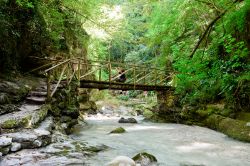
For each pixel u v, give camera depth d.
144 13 16.45
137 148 7.34
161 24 13.05
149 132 10.39
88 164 5.25
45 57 12.73
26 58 11.86
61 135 7.15
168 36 13.11
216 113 11.71
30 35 11.64
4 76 9.38
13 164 4.62
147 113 16.92
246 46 10.53
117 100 24.62
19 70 11.20
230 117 10.63
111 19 16.67
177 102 14.86
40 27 12.16
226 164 5.94
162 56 15.32
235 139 8.85
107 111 19.42
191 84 13.08
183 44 11.67
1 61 9.38
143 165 5.55
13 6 9.95
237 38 10.60
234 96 10.90
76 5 13.98
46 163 4.89
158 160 6.10
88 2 14.37
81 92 17.70
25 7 10.41
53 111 8.77
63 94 10.05
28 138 5.55
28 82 10.25
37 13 11.70
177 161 6.11
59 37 14.00
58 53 14.58
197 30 12.57
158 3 13.26
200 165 5.84
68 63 10.11
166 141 8.47
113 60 31.08
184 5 10.79
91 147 6.62
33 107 8.02
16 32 9.70
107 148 6.98
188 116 13.39
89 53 22.31
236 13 8.31
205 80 12.20
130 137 9.12
